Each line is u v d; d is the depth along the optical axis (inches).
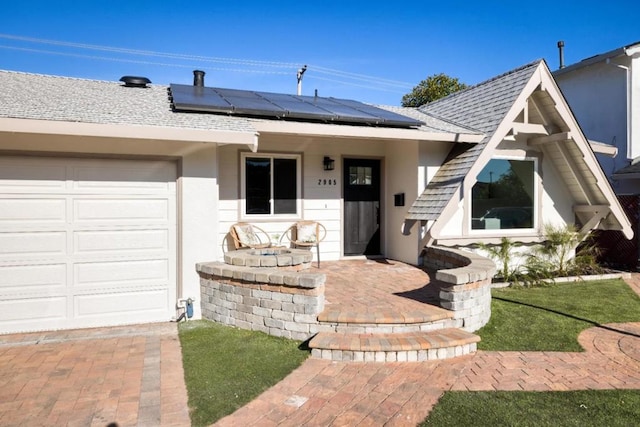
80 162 233.3
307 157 372.2
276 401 148.1
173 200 250.4
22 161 223.6
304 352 191.8
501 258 353.4
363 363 179.9
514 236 366.3
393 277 303.9
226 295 234.4
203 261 252.4
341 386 159.2
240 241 325.7
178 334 223.0
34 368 178.1
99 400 149.6
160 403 147.5
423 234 349.1
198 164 250.4
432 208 318.3
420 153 348.2
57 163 229.3
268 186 360.5
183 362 183.8
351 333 199.0
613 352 195.2
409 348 181.6
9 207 222.8
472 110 371.9
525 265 366.6
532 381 164.2
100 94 313.6
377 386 159.3
